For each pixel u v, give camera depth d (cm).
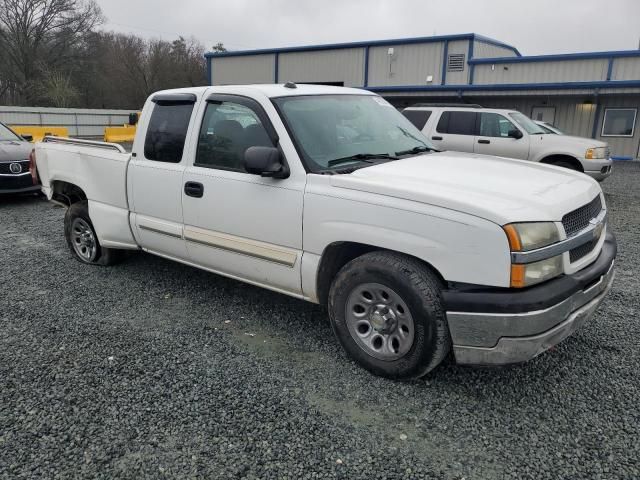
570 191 331
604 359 358
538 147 1050
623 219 852
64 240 678
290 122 370
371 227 317
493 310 280
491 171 358
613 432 279
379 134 420
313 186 345
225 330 407
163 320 426
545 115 2273
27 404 306
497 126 1081
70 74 4838
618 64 2078
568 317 299
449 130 1119
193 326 414
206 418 293
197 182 413
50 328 410
